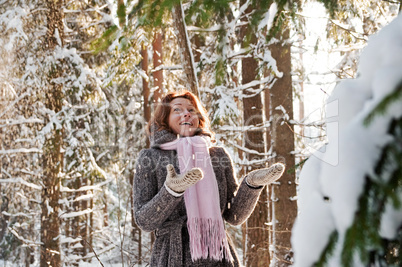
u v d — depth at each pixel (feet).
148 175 6.94
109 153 32.37
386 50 2.53
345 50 21.75
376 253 2.54
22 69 32.14
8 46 29.63
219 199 7.07
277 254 19.60
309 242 2.71
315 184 2.84
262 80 21.34
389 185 2.36
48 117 30.30
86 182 36.91
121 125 32.91
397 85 2.35
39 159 35.37
